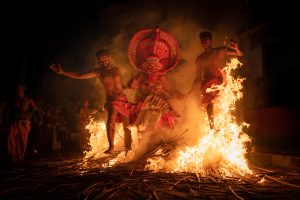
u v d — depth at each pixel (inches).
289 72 428.8
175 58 315.9
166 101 306.2
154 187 194.9
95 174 233.9
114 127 293.3
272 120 425.4
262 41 443.5
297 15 394.9
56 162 306.8
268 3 434.0
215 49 280.4
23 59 511.5
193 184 204.1
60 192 185.6
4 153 393.4
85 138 452.4
